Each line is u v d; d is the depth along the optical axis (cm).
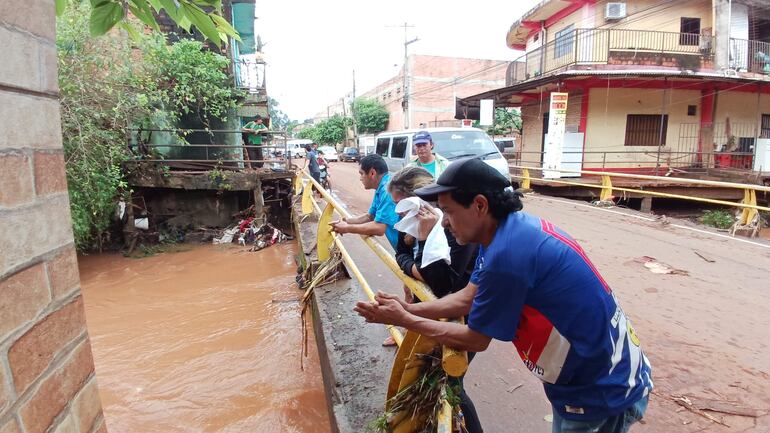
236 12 1548
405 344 205
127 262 1003
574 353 141
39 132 99
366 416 278
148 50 1038
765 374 340
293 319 646
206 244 1152
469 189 146
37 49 98
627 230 836
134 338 603
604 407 143
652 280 555
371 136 3809
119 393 466
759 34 1797
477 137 1029
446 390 186
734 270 595
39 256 98
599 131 1595
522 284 137
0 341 86
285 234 1234
